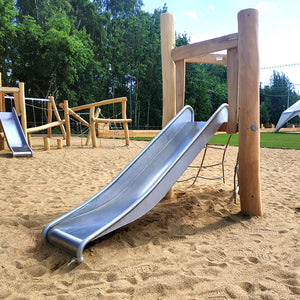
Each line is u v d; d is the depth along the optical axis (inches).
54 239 100.6
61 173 252.4
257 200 134.7
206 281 77.9
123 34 1427.2
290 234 112.4
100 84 1349.7
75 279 81.3
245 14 125.9
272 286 75.0
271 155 377.1
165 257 93.2
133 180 133.7
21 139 394.0
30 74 1045.8
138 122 1414.9
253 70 127.0
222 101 1903.3
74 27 1188.5
